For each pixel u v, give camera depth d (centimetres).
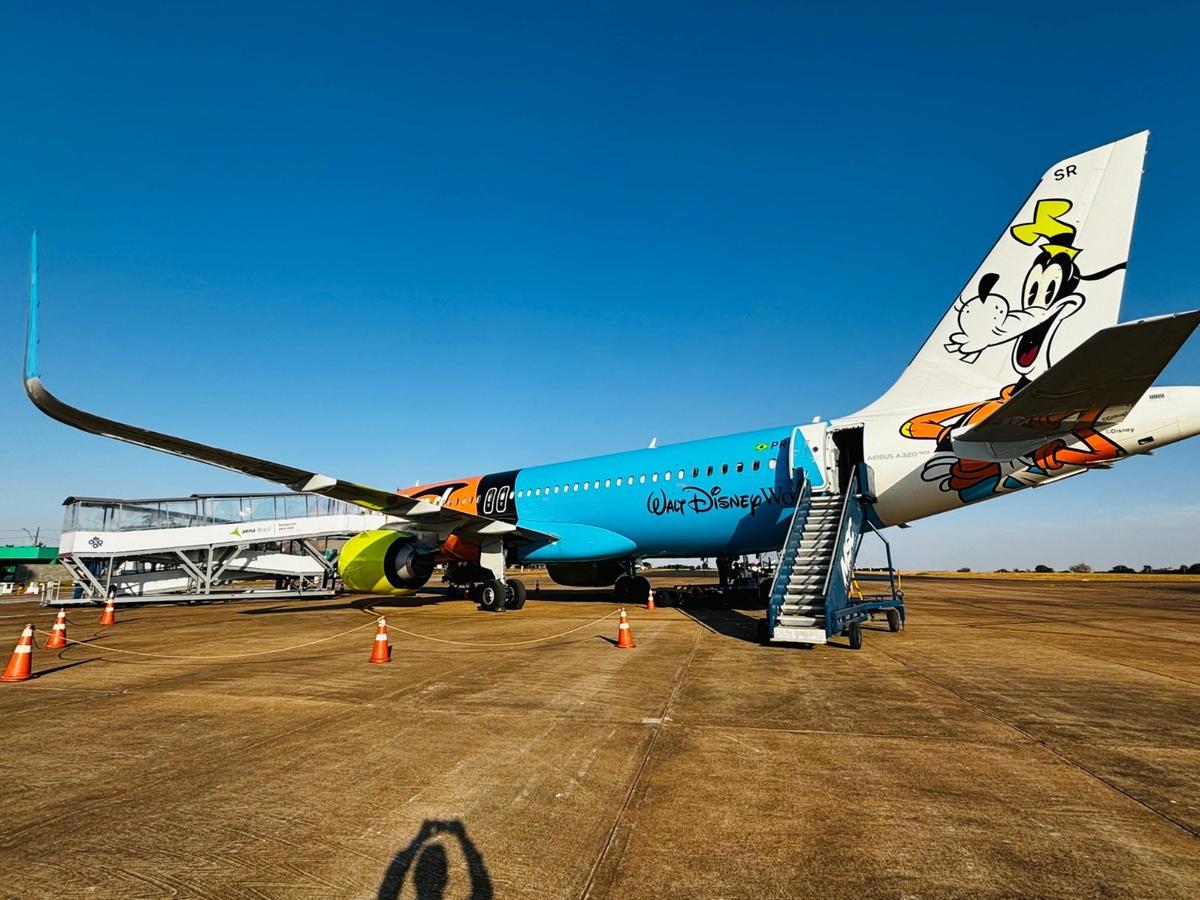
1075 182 1212
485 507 2138
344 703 687
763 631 1116
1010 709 646
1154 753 510
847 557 1197
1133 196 1159
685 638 1177
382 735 566
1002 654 996
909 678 805
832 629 1039
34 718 638
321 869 332
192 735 572
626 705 668
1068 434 1159
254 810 407
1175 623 1470
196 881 321
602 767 480
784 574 1144
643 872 328
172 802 421
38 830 381
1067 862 337
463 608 1941
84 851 354
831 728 580
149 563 3008
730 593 1875
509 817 394
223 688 772
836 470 1384
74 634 1433
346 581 2011
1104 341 785
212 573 2731
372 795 430
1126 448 1130
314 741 550
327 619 1672
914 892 308
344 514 2681
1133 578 5506
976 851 349
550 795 428
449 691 741
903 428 1333
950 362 1325
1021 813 398
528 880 320
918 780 452
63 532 2541
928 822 385
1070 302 1198
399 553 1962
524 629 1346
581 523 1897
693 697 702
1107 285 1170
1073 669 868
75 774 476
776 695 711
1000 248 1280
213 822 390
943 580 4734
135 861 342
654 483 1734
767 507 1546
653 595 2030
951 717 616
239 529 2641
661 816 394
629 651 1023
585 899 302
